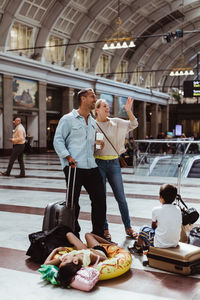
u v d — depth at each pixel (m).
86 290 2.78
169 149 11.84
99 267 3.00
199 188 8.34
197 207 6.05
